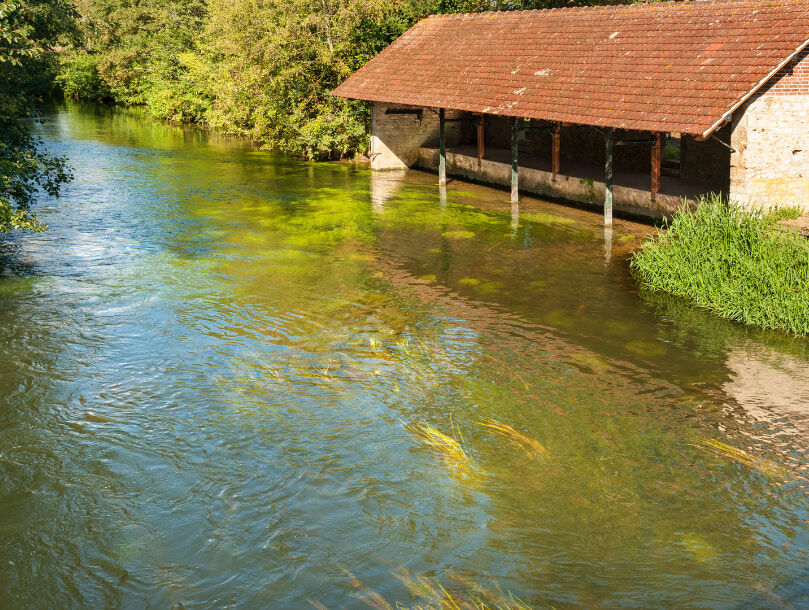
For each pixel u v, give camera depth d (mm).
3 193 16891
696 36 18094
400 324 13086
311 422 9719
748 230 14648
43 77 44281
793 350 11930
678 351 11883
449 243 18031
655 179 18656
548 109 19016
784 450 8969
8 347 12086
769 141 15906
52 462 8852
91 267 16328
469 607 6480
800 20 16031
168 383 10859
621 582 6793
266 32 31031
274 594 6719
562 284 15023
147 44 57625
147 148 34562
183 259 16938
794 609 6418
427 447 9070
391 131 28094
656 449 8992
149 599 6711
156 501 8094
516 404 10172
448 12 32281
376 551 7262
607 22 21125
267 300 14289
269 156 32250
